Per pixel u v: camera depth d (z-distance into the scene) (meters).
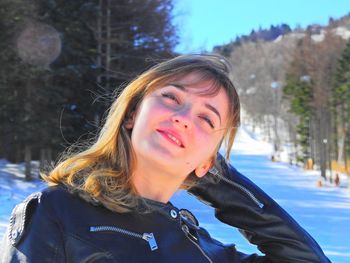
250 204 1.71
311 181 28.41
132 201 1.27
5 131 16.88
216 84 1.44
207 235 1.70
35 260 1.11
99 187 1.24
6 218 8.81
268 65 101.81
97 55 21.12
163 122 1.35
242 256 1.79
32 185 15.61
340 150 47.19
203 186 1.70
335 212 13.54
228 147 1.58
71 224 1.19
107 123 1.41
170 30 23.98
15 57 16.58
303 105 51.00
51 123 17.41
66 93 18.58
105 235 1.21
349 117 44.56
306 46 55.81
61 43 18.39
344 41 51.25
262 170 37.47
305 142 49.56
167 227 1.33
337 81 45.00
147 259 1.25
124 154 1.34
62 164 1.34
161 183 1.37
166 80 1.41
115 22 22.38
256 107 100.06
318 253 1.70
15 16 16.28
